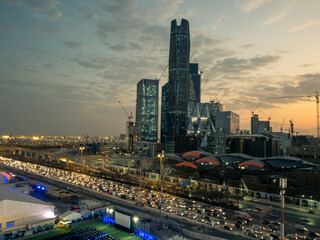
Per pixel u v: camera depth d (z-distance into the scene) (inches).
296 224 5265.8
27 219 4744.1
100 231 4719.5
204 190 7431.1
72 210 5625.0
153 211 5733.3
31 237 4468.5
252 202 7234.3
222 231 4618.6
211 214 5639.8
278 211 6348.4
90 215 5526.6
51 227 4923.7
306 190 7504.9
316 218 5757.9
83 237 4407.0
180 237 4252.0
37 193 7628.0
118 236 4660.4
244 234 4505.4
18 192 5649.6
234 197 6988.2
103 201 6619.1
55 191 7450.8
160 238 4333.2
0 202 4461.1
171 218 5300.2
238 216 5541.3
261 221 5354.3
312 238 4510.3
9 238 4347.9
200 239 4340.6
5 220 4488.2
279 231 4717.0
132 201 6707.7
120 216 5049.2
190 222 5073.8
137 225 4800.7
